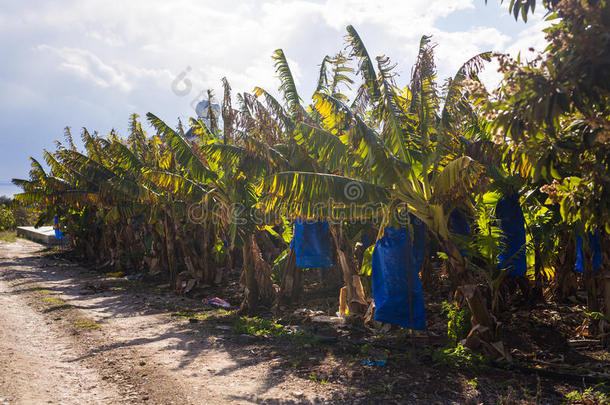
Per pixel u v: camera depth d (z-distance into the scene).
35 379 6.65
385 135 7.73
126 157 14.98
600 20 3.76
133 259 21.06
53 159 20.62
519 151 5.20
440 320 9.80
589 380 6.16
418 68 7.57
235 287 15.95
